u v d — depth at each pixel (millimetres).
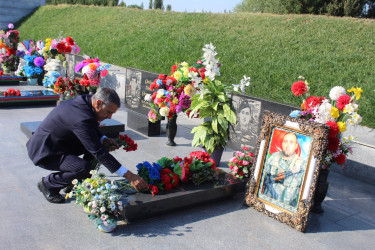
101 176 3428
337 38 10383
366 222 3965
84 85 6688
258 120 4770
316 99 3949
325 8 12656
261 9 19047
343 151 3969
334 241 3484
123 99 9703
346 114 3879
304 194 3594
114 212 3301
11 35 11938
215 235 3410
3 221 3361
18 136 5992
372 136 5910
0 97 7973
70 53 9891
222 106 5160
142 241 3213
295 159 3703
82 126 3342
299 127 3654
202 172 4102
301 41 10625
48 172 4613
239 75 9461
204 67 5742
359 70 8578
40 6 25266
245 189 4137
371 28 10555
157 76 6293
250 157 4324
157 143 6305
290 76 8852
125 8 19172
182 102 5691
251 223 3699
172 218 3693
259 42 11133
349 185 5082
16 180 4305
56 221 3447
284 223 3730
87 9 21344
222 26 13281
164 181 3756
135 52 13094
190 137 6852
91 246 3076
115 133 6309
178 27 14219
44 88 10430
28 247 2992
